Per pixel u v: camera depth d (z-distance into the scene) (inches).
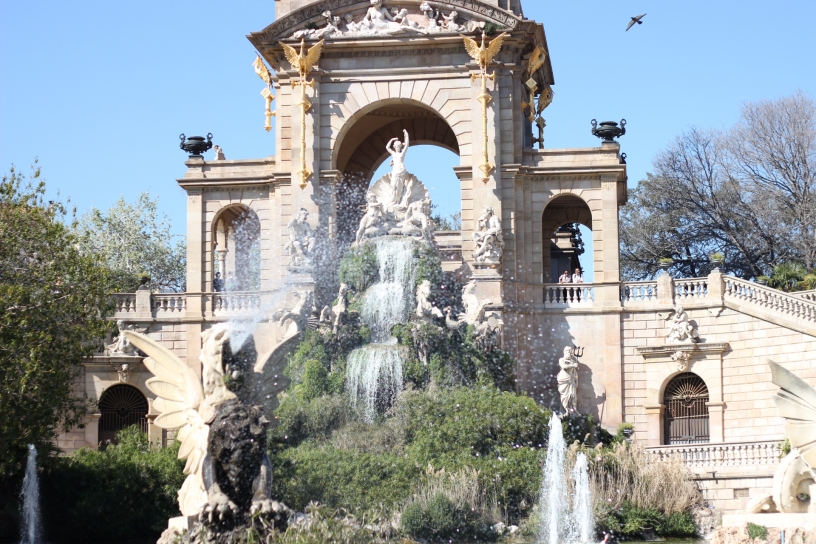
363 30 2768.2
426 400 2310.5
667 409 2625.5
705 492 2258.9
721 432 2544.3
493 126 2731.3
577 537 2076.8
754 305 2534.5
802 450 1594.5
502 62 2760.8
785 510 1598.2
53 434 2235.5
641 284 2677.2
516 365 2662.4
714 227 3607.3
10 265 2213.3
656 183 3690.9
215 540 1428.4
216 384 1486.2
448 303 2628.0
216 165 2827.3
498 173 2723.9
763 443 2256.4
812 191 3501.5
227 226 3083.2
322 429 2333.9
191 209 2815.0
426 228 2679.6
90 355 2268.7
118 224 3747.5
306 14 2775.6
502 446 2229.3
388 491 2091.5
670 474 2186.3
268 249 2795.3
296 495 2079.2
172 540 1427.2
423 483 2101.4
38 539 2150.6
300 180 2753.4
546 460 2165.4
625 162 2797.7
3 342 2111.2
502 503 2110.0
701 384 2603.3
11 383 2100.1
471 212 2728.8
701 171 3661.4
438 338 2484.0
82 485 2170.3
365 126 2989.7
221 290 2977.4
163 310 2755.9
